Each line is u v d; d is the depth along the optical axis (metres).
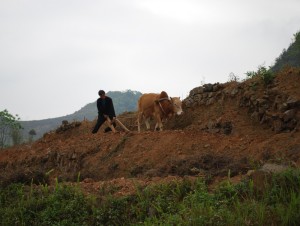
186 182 7.20
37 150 14.97
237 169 7.88
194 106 15.16
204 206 6.25
